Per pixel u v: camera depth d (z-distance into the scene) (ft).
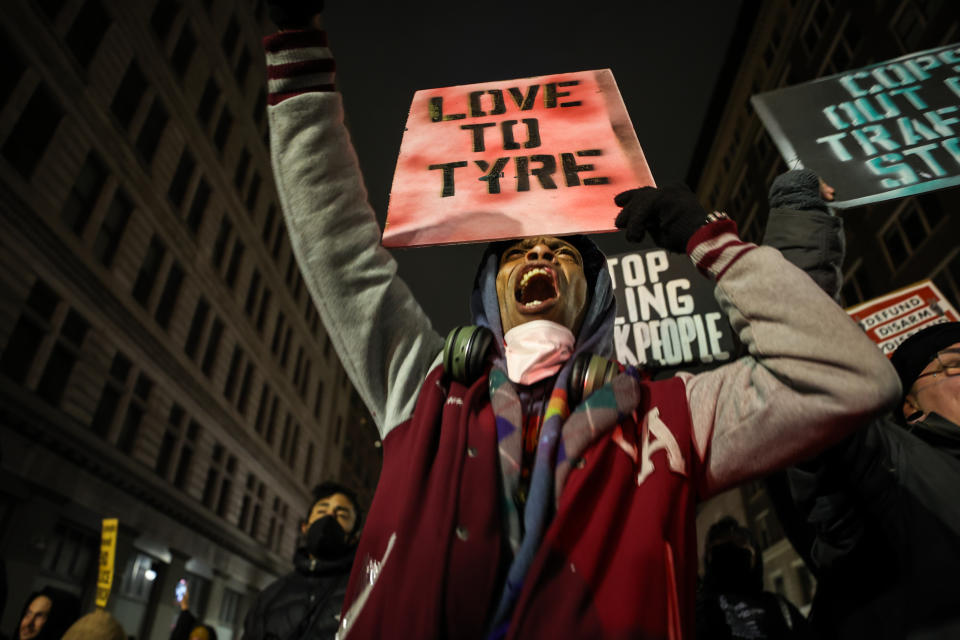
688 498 3.46
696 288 12.89
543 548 3.04
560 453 3.53
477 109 5.39
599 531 3.17
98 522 50.16
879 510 4.33
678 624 2.98
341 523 11.09
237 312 76.74
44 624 13.89
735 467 3.56
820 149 7.18
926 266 52.29
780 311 3.31
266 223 89.20
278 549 91.20
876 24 60.13
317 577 10.13
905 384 5.48
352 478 131.03
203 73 69.21
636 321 12.78
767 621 8.05
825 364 3.14
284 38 4.53
